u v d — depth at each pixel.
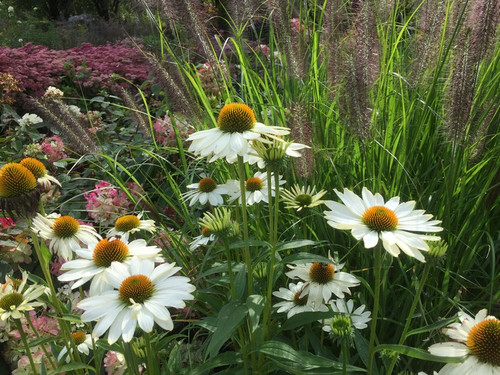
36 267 0.89
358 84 0.61
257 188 0.62
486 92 0.72
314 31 0.89
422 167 0.77
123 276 0.43
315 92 0.84
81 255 0.48
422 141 0.75
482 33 0.55
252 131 0.47
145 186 1.11
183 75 0.82
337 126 0.80
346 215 0.41
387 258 0.61
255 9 0.89
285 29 0.80
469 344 0.38
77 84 1.71
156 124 1.13
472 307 0.66
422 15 0.77
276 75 0.96
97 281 0.46
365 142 0.68
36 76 1.67
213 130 0.49
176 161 1.11
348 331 0.43
